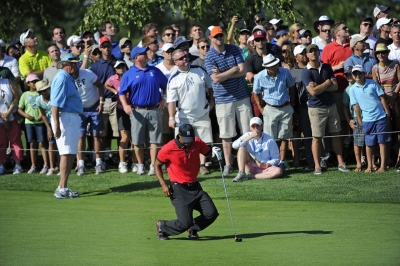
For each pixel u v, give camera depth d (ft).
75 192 130.11
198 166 94.63
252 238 93.66
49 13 243.81
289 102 143.33
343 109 147.23
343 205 115.24
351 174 139.13
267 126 143.84
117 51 169.17
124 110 143.64
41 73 160.66
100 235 97.25
